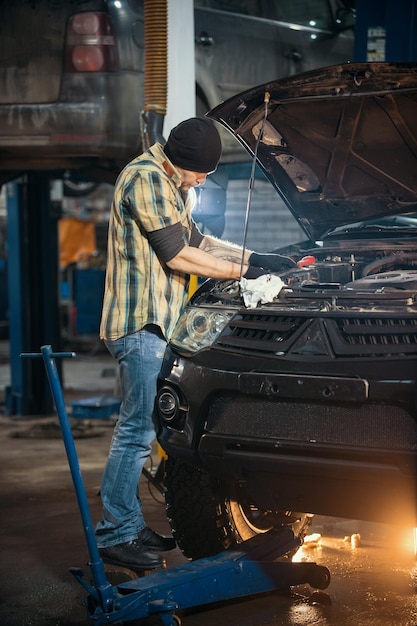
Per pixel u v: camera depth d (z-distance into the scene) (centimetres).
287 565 371
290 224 1165
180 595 341
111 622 325
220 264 380
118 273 387
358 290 367
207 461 358
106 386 1153
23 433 780
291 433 339
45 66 645
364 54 730
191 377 360
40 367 900
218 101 701
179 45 587
